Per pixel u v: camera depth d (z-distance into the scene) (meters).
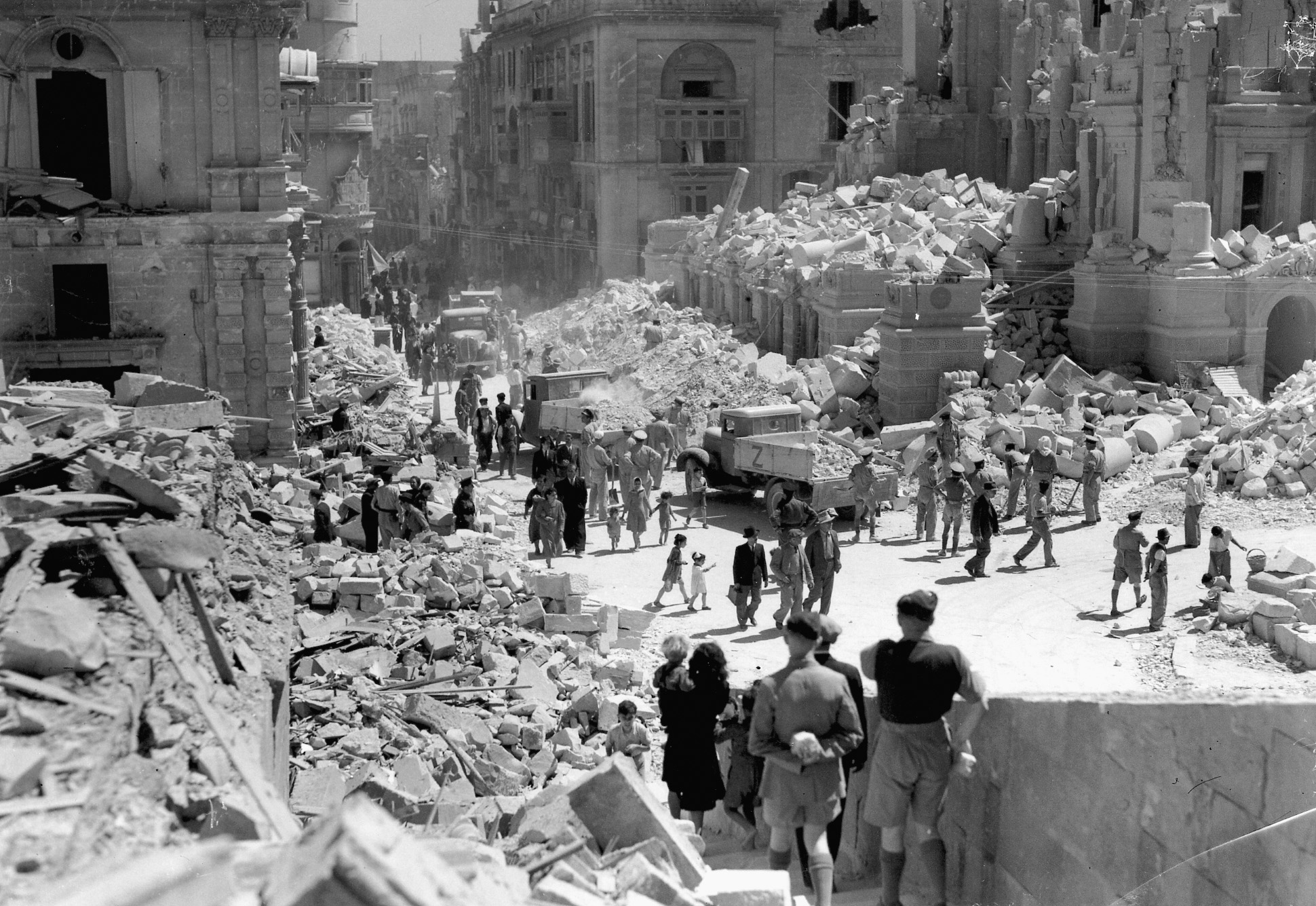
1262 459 33.81
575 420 39.75
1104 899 8.00
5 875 5.47
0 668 7.02
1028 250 45.88
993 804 8.80
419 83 135.75
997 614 26.41
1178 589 27.25
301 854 4.54
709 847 12.09
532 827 9.88
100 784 6.32
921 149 59.38
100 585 8.39
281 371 37.28
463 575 24.31
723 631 25.89
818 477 32.94
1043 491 30.03
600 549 32.16
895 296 41.00
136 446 12.59
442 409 50.31
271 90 36.41
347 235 81.81
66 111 36.53
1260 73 44.16
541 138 85.12
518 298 90.06
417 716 18.78
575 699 20.11
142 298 36.59
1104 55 44.12
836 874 10.17
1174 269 40.75
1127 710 7.88
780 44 79.19
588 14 78.88
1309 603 23.53
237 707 8.39
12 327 35.81
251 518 16.06
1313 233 41.97
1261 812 7.39
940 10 60.03
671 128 78.88
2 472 9.80
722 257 54.34
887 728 8.12
